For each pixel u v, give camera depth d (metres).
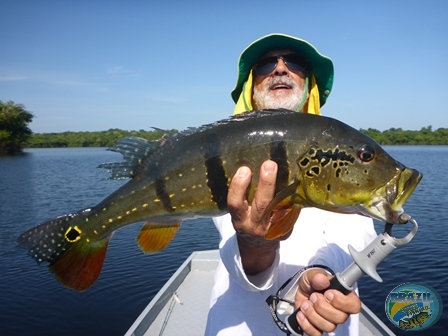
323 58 0.86
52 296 2.46
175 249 3.27
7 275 2.85
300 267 0.67
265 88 0.88
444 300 2.07
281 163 0.55
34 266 3.04
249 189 0.54
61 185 8.70
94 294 2.46
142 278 2.67
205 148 0.57
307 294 0.56
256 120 0.56
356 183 0.55
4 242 3.85
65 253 0.62
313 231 0.70
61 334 2.03
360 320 1.15
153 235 0.62
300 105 0.87
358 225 0.72
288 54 0.86
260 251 0.57
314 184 0.55
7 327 2.09
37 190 7.83
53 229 0.62
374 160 0.55
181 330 1.13
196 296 1.35
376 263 0.50
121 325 2.10
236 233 0.57
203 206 0.58
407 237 0.49
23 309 2.29
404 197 0.53
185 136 0.59
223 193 0.56
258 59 0.88
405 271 2.57
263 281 0.61
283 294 0.63
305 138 0.55
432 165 11.30
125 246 3.38
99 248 0.63
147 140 0.61
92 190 7.79
